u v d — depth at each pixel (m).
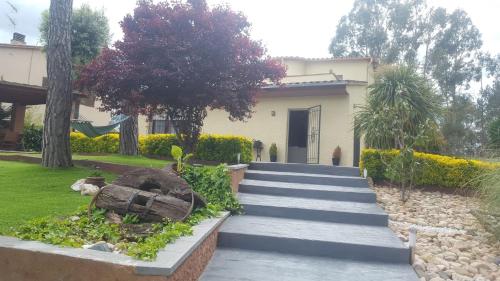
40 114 19.83
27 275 3.06
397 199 8.05
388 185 9.01
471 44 29.81
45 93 14.55
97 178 6.49
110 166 8.56
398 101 9.29
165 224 4.63
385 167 8.83
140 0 7.98
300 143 13.51
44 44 18.39
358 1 30.59
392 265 4.75
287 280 4.10
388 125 8.82
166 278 2.93
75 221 4.57
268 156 13.26
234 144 10.38
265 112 13.53
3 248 3.13
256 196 7.39
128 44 7.46
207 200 5.96
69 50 8.28
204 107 8.12
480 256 5.29
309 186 7.96
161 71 7.09
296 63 18.69
